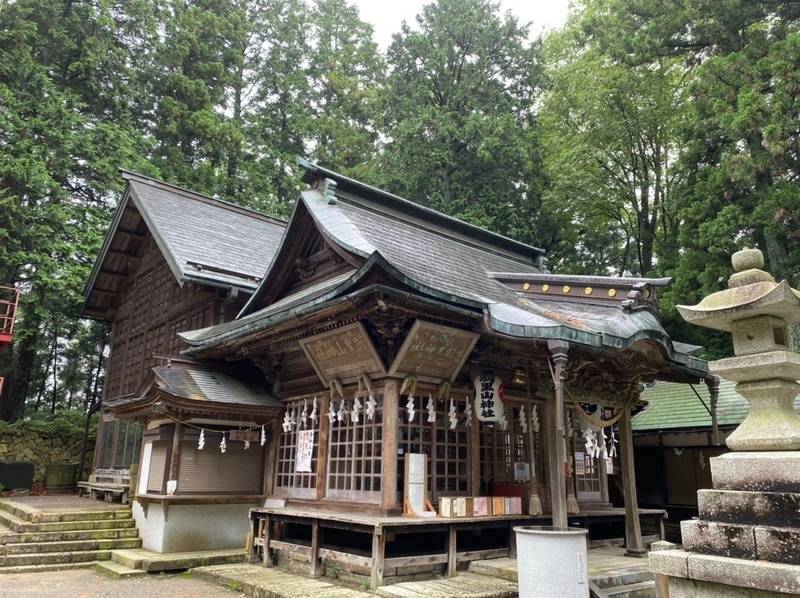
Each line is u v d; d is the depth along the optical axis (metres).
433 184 27.30
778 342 4.95
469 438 9.66
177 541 10.66
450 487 9.30
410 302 7.80
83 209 21.20
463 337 8.89
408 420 8.95
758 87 16.23
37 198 19.80
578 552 6.40
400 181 27.00
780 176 16.03
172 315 15.96
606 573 7.68
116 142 21.84
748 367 4.71
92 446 20.66
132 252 18.89
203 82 28.44
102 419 18.22
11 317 17.19
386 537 7.78
